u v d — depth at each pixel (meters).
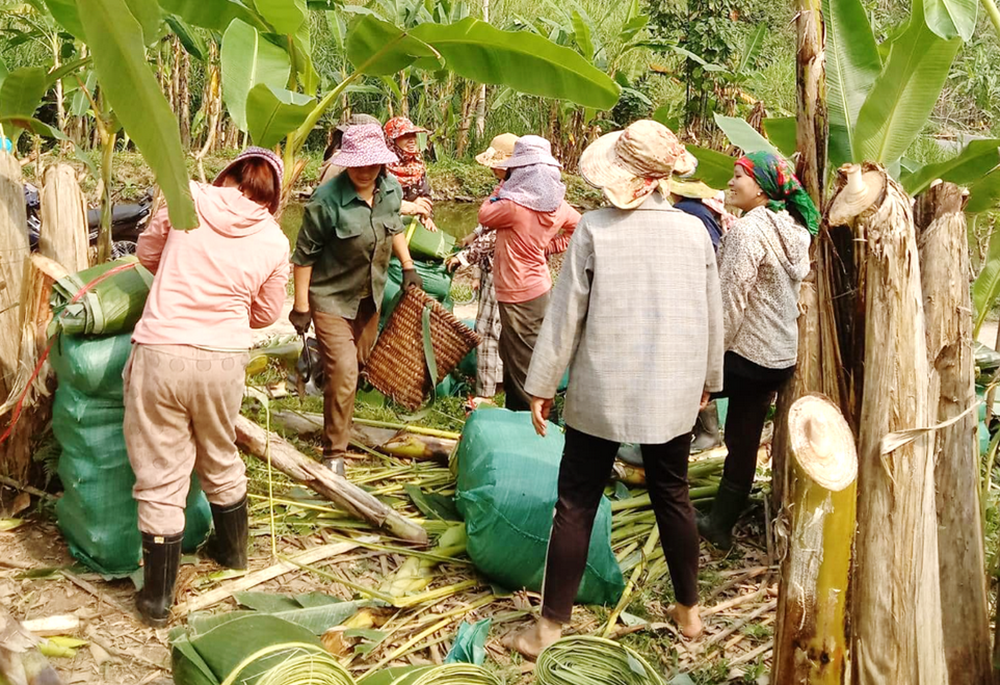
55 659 3.26
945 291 3.03
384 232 4.65
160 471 3.41
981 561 3.08
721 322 3.45
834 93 4.37
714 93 13.79
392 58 4.79
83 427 3.57
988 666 3.09
